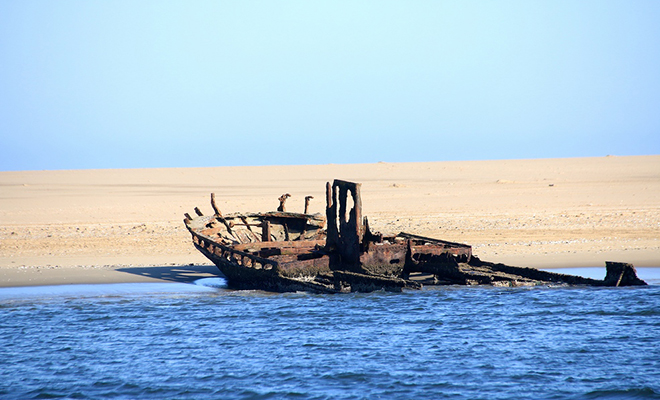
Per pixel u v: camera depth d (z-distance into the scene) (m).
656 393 42.31
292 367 47.47
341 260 76.31
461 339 54.12
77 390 43.34
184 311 64.25
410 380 44.88
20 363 48.47
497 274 76.25
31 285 76.56
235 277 77.12
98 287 75.88
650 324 58.38
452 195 190.12
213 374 46.12
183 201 181.88
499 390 43.03
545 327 57.72
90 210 158.50
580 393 42.50
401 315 62.12
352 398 41.94
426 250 77.81
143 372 46.59
